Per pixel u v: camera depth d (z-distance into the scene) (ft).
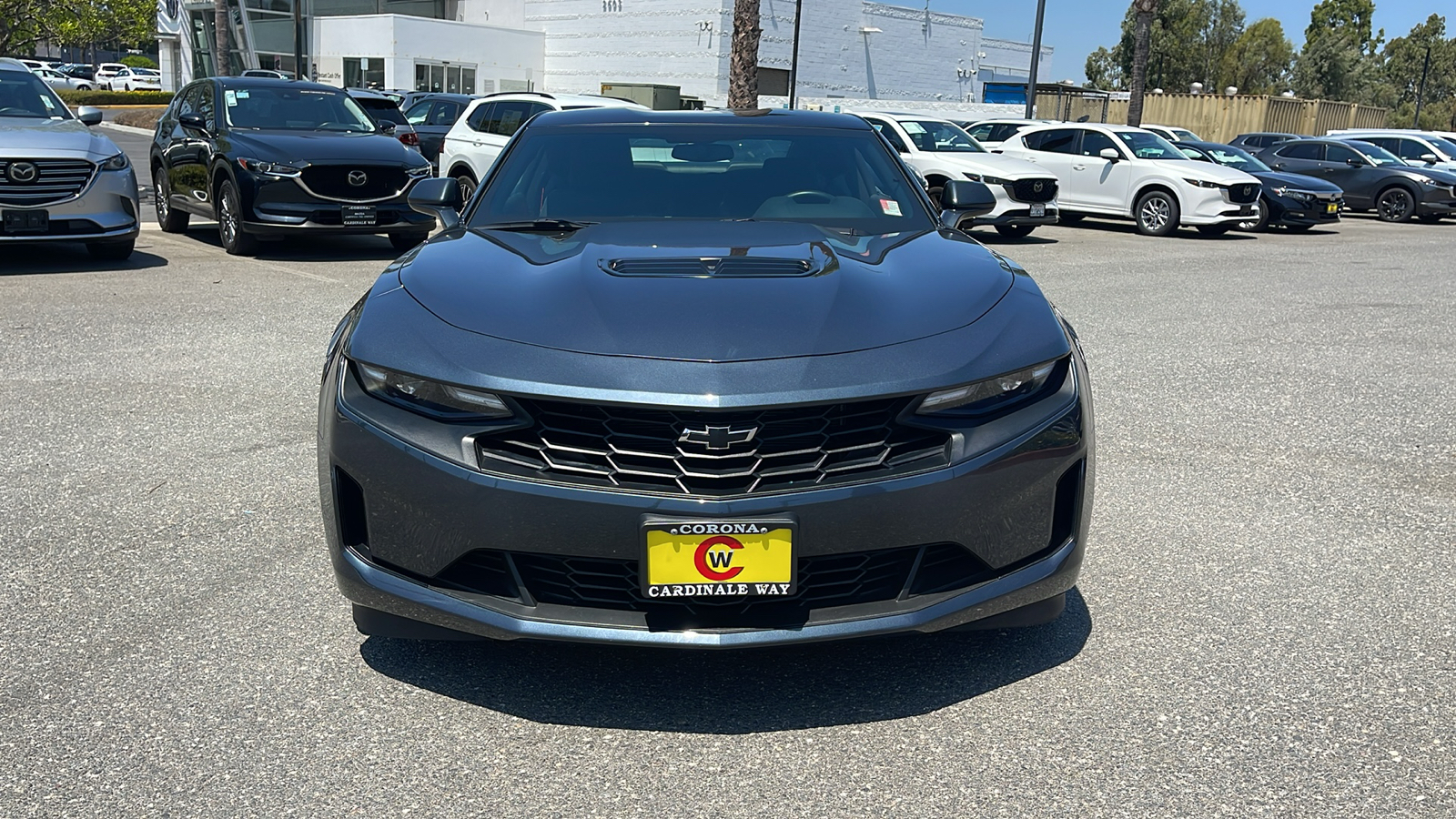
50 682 8.91
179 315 24.08
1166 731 8.36
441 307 8.91
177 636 9.75
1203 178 52.80
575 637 8.04
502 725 8.38
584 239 10.63
